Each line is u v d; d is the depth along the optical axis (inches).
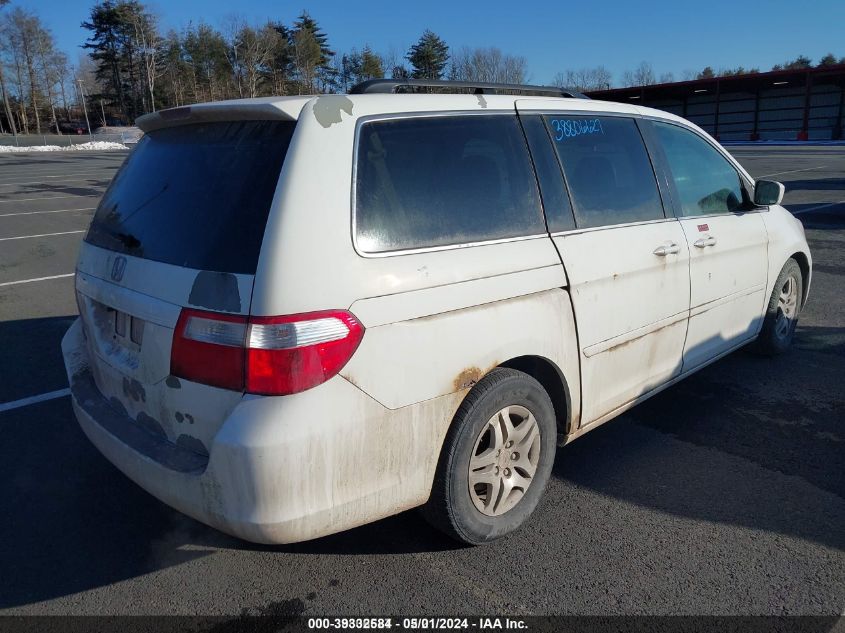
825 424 162.9
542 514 127.0
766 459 146.9
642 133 147.9
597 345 127.3
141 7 3179.1
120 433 104.0
